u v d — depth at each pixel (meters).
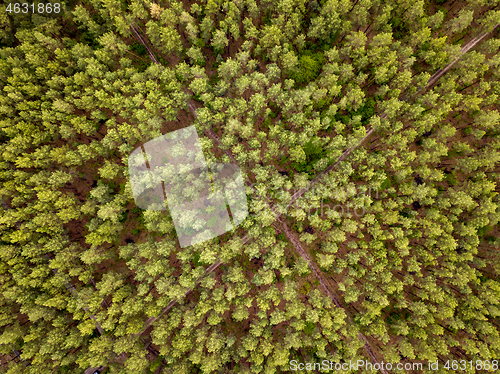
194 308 55.22
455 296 57.91
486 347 53.62
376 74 56.53
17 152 52.22
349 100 57.84
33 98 55.34
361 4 55.91
